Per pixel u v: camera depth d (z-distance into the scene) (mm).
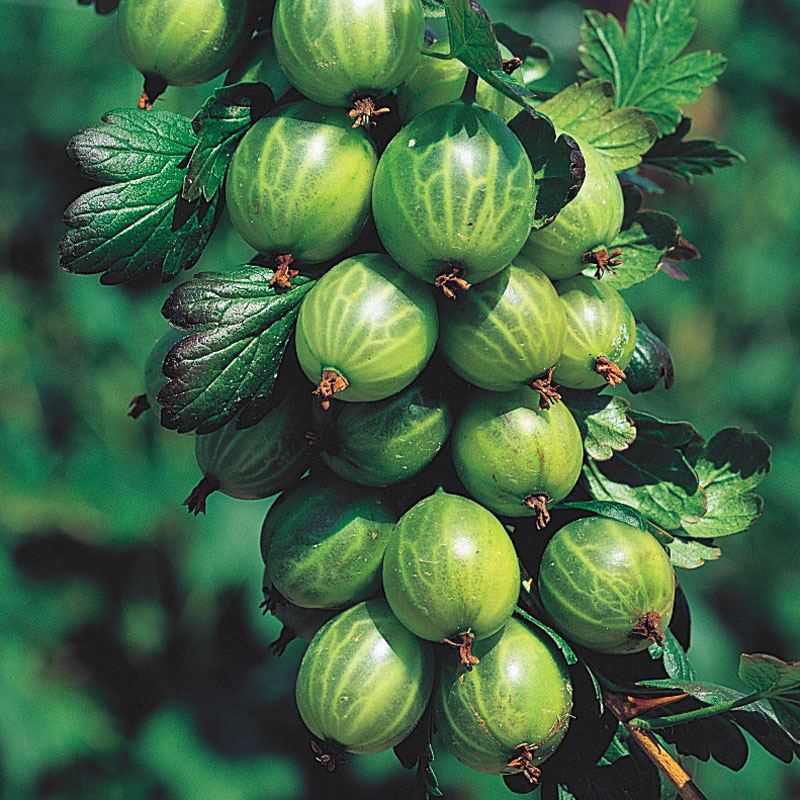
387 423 259
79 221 258
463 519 254
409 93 260
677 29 302
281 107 258
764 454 288
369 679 257
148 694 616
